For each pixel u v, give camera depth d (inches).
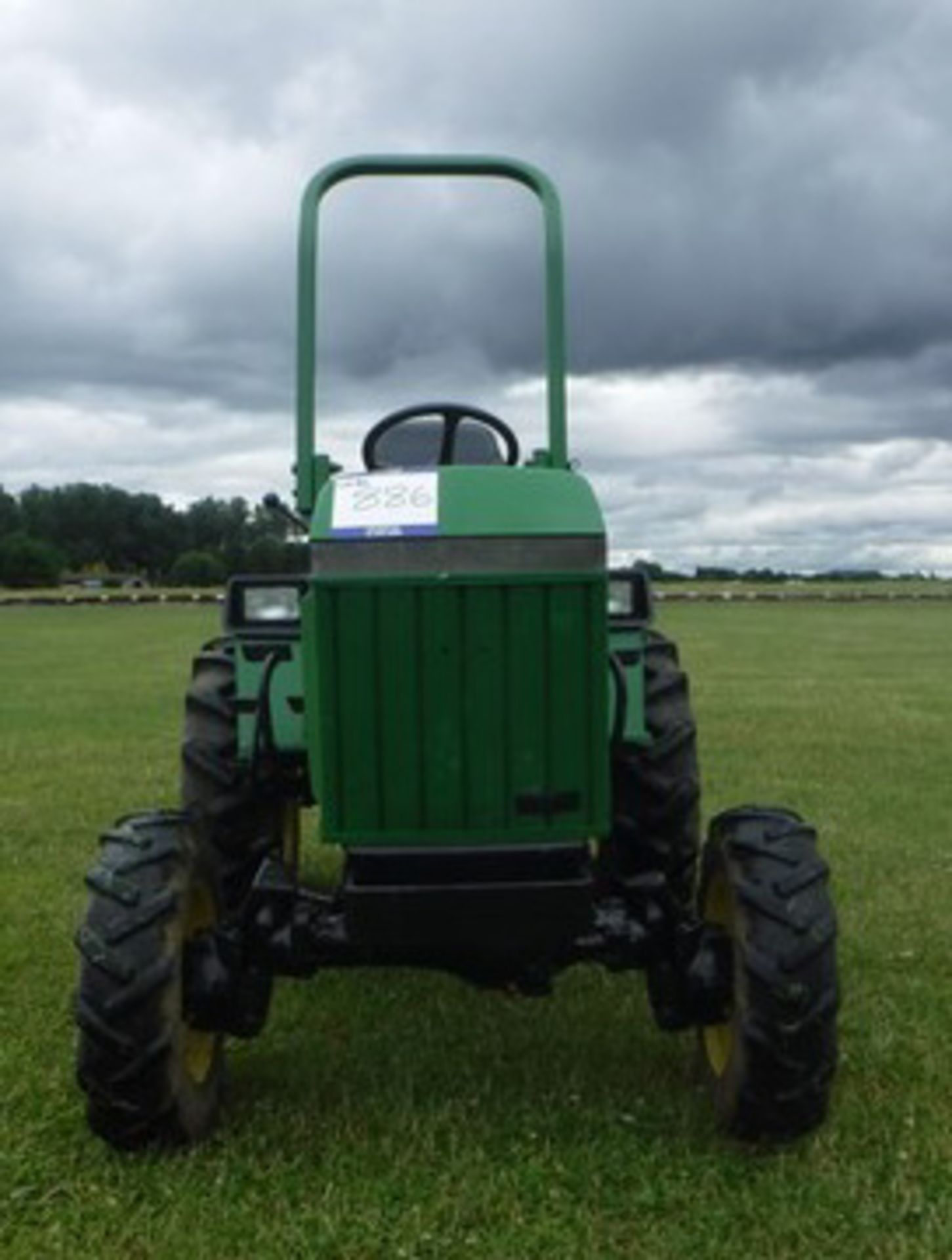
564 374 184.7
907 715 560.4
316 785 141.5
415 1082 165.6
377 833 137.9
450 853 140.3
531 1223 131.7
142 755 447.5
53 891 260.7
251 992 150.9
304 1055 176.2
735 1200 135.0
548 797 137.7
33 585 3843.5
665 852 193.5
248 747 170.4
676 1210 133.6
